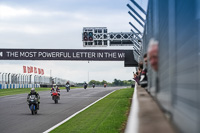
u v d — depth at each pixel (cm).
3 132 1229
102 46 6288
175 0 304
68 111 2069
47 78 9356
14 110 2177
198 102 216
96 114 1797
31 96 1906
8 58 6134
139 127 235
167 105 340
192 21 236
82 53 6150
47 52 6194
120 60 6075
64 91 5772
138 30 1753
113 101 2794
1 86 6325
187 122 242
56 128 1310
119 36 6206
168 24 345
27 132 1217
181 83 270
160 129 225
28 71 8562
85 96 3941
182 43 271
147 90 793
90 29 6300
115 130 1147
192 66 234
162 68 386
